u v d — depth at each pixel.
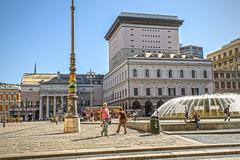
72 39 25.39
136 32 119.94
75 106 24.81
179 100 43.25
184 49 190.25
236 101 39.66
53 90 124.31
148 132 22.77
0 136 23.70
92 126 37.66
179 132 20.97
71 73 24.92
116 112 74.50
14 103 132.62
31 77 143.50
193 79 91.88
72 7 25.67
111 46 140.00
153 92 89.25
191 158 12.12
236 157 12.07
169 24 122.69
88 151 13.18
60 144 16.06
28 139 19.77
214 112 38.84
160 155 12.29
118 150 13.38
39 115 124.50
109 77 119.12
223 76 99.56
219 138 17.72
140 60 89.38
